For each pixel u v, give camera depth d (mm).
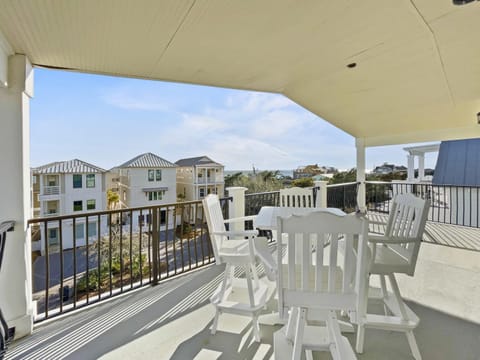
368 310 2260
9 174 1945
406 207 1993
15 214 1969
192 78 2859
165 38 1941
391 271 1788
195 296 2609
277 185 14391
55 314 2275
